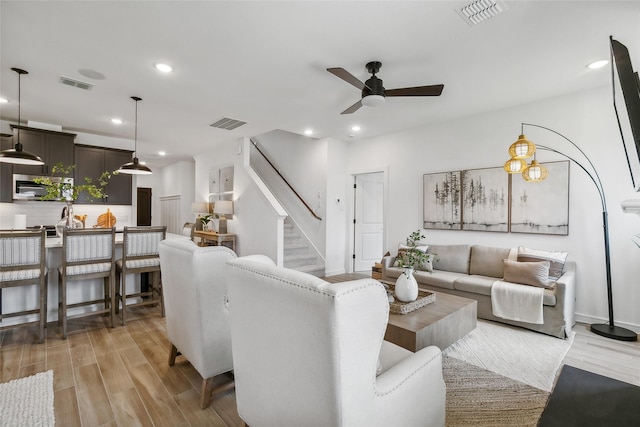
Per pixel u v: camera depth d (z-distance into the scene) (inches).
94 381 86.1
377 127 196.2
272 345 45.9
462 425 71.3
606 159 131.2
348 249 237.3
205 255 74.0
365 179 243.4
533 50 102.6
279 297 42.6
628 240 126.6
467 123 173.3
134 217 241.4
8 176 179.8
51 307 130.3
